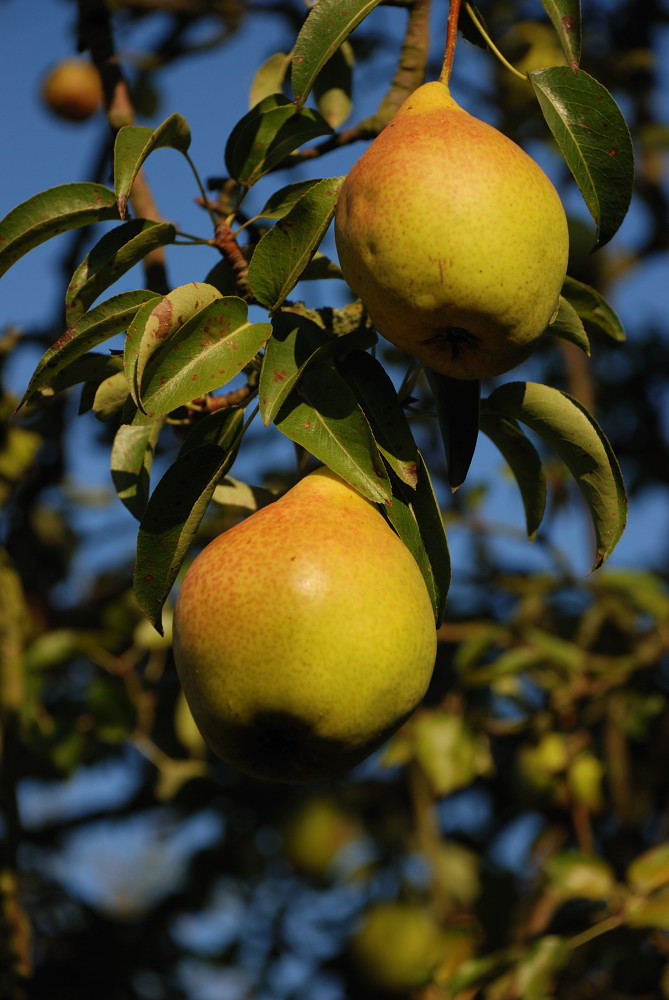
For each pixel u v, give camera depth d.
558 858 4.39
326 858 6.64
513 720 6.03
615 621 6.42
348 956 6.57
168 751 6.39
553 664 5.67
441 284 2.22
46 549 7.14
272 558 2.31
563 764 5.87
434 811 6.62
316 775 2.48
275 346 2.41
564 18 2.62
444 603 2.48
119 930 6.77
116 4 6.42
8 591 5.50
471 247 2.20
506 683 5.89
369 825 6.99
